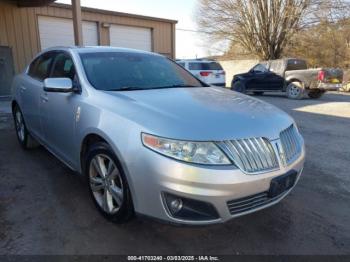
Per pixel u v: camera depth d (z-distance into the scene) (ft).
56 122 12.09
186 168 7.47
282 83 46.42
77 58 11.86
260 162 8.05
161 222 8.00
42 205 10.87
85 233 9.25
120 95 9.94
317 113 31.58
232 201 7.78
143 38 58.65
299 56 85.46
